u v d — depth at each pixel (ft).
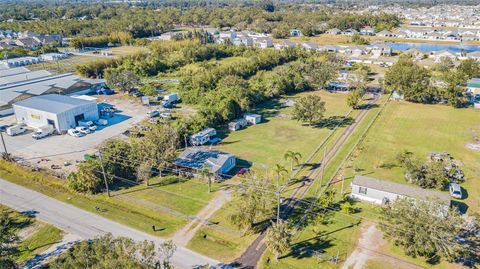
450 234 118.32
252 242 134.31
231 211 152.25
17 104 258.16
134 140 206.18
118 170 178.40
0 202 160.66
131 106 301.84
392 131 245.24
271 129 250.37
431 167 172.24
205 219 147.64
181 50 478.59
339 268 120.98
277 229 123.13
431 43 622.95
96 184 166.91
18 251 124.77
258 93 310.04
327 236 137.49
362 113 284.00
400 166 194.29
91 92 343.67
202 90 318.65
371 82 380.37
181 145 220.64
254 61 417.69
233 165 193.57
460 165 194.59
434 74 378.12
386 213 130.82
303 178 181.37
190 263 123.24
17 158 202.18
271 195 143.02
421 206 124.77
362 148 216.74
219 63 455.63
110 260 90.58
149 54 481.46
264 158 203.72
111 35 611.88
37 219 148.05
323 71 352.08
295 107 255.29
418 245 119.65
